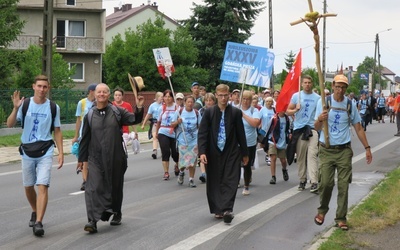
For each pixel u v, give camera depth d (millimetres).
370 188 11406
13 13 31188
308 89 11328
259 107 16172
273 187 12109
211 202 8781
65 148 20531
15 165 16125
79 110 11492
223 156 8703
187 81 44656
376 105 37656
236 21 48344
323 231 8062
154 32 44656
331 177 7988
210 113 8750
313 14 7473
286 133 12680
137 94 8141
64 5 45000
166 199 10719
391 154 17859
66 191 11508
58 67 35219
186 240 7637
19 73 34156
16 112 7863
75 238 7707
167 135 13172
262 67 16641
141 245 7371
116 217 8500
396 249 6980
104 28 45562
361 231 7820
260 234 7973
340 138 7949
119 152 8125
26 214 9266
